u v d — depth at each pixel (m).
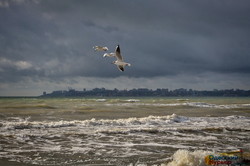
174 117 27.05
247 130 20.58
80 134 17.84
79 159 12.47
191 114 33.56
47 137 16.95
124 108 41.75
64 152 13.60
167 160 12.38
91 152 13.62
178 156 12.17
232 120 27.42
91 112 33.72
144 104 53.62
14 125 20.67
